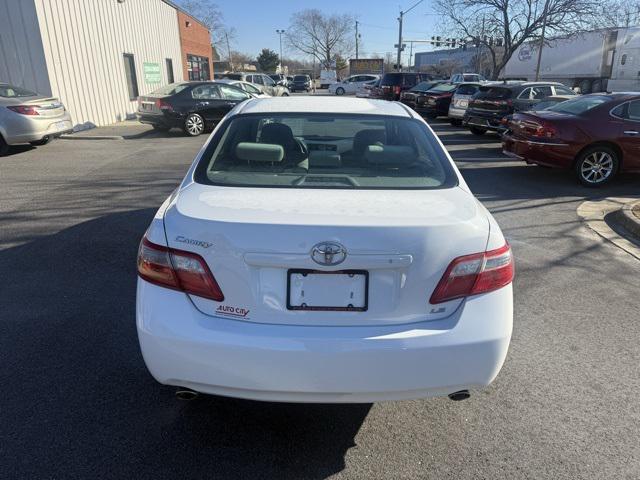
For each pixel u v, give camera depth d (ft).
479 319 7.09
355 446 8.11
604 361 10.52
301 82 168.96
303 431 8.43
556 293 13.69
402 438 8.29
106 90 54.90
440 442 8.20
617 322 12.15
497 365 7.24
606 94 27.37
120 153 36.45
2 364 10.04
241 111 10.80
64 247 16.58
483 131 48.78
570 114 26.55
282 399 7.07
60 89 46.14
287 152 9.59
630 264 15.80
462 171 30.35
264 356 6.77
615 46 88.63
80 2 49.26
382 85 81.61
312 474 7.53
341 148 9.85
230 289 6.90
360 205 7.50
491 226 7.58
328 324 6.93
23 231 18.19
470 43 120.47
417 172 9.13
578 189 25.94
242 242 6.77
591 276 14.84
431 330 6.97
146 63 65.77
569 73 97.81
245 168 9.10
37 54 43.73
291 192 8.04
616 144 25.73
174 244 7.04
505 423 8.65
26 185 25.62
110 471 7.48
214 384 7.01
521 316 12.41
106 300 12.87
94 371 9.88
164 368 7.11
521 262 15.85
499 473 7.57
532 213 21.34
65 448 7.89
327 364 6.79
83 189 24.88
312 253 6.70
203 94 47.50
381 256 6.77
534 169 31.07
